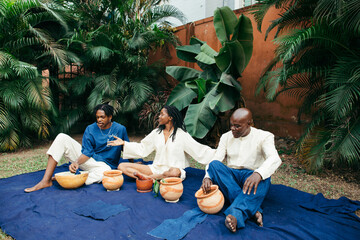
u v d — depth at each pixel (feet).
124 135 12.07
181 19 26.50
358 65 11.43
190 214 7.75
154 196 9.27
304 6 13.70
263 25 20.30
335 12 11.18
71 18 24.07
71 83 24.16
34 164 15.52
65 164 13.94
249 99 21.80
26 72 17.97
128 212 7.96
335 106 11.12
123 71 25.20
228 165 9.18
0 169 14.46
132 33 25.49
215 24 17.20
